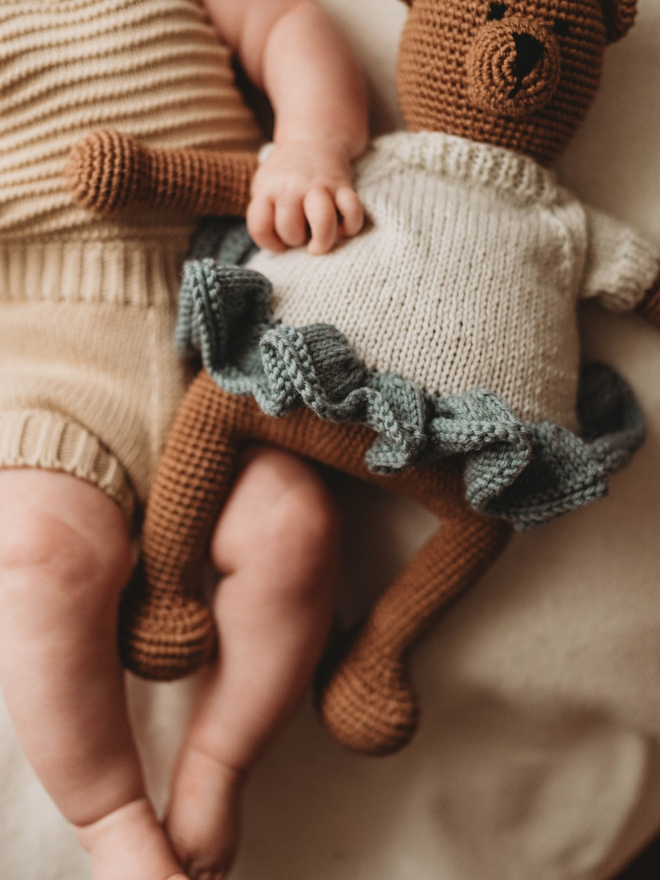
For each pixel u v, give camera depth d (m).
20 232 0.54
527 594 0.59
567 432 0.51
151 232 0.56
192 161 0.54
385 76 0.59
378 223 0.53
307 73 0.56
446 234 0.52
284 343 0.47
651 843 0.71
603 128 0.57
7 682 0.50
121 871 0.51
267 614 0.54
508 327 0.52
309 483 0.55
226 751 0.54
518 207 0.54
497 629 0.60
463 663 0.60
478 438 0.48
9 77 0.53
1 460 0.52
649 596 0.59
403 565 0.60
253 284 0.51
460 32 0.51
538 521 0.51
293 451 0.55
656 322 0.57
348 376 0.50
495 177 0.53
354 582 0.60
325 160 0.53
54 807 0.57
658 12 0.56
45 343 0.55
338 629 0.60
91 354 0.55
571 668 0.60
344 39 0.58
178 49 0.56
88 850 0.53
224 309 0.51
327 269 0.52
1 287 0.55
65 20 0.53
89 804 0.52
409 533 0.60
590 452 0.51
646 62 0.56
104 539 0.52
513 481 0.50
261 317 0.52
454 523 0.54
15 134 0.53
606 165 0.57
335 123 0.55
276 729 0.55
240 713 0.54
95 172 0.52
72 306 0.55
